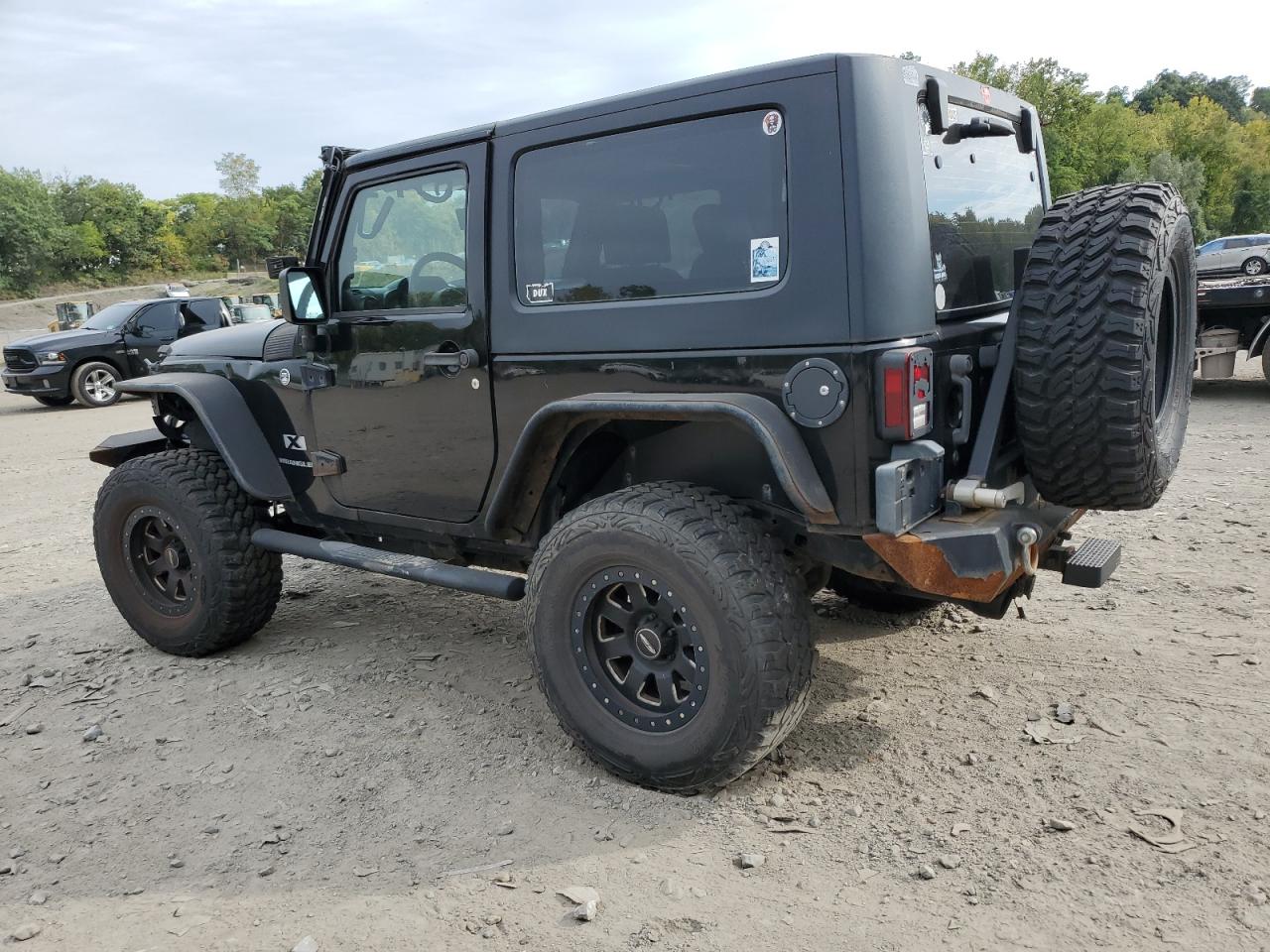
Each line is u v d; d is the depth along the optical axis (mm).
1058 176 56625
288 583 5543
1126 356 2566
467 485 3574
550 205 3197
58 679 4297
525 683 4000
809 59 2646
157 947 2479
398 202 3619
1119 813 2773
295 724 3717
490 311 3359
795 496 2629
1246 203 82812
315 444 4078
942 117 2930
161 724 3795
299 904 2625
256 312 17109
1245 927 2283
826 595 4742
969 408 2883
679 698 2996
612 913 2500
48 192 91000
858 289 2592
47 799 3270
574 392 3176
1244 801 2781
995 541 2607
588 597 3055
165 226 109125
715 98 2807
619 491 3068
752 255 2781
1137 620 4195
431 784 3221
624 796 3066
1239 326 10234
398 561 3723
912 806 2902
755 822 2881
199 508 4184
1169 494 6223
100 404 15680
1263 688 3465
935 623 4336
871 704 3580
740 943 2354
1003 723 3367
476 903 2578
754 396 2781
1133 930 2297
